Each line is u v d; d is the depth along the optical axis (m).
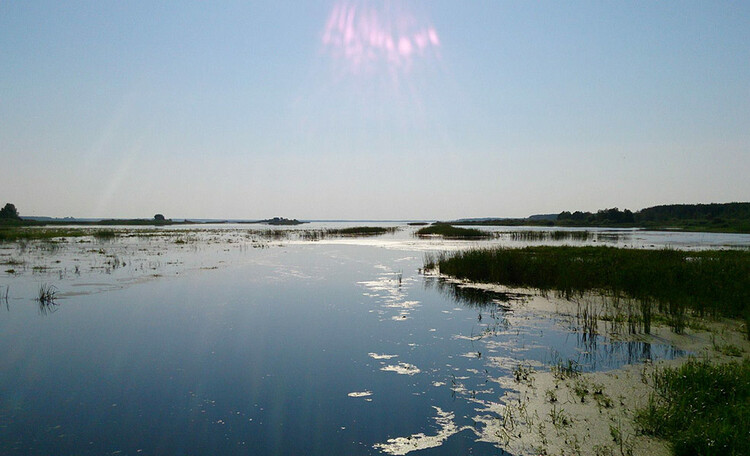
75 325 12.85
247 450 6.22
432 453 6.07
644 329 12.29
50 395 8.09
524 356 10.20
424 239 58.62
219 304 15.77
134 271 23.88
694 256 26.73
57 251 34.94
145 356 10.23
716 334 11.84
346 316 14.02
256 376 9.01
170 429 6.83
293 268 26.08
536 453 6.03
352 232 77.81
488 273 21.39
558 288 18.16
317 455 6.06
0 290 18.06
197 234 67.88
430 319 13.66
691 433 5.98
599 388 8.15
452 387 8.39
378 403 7.72
